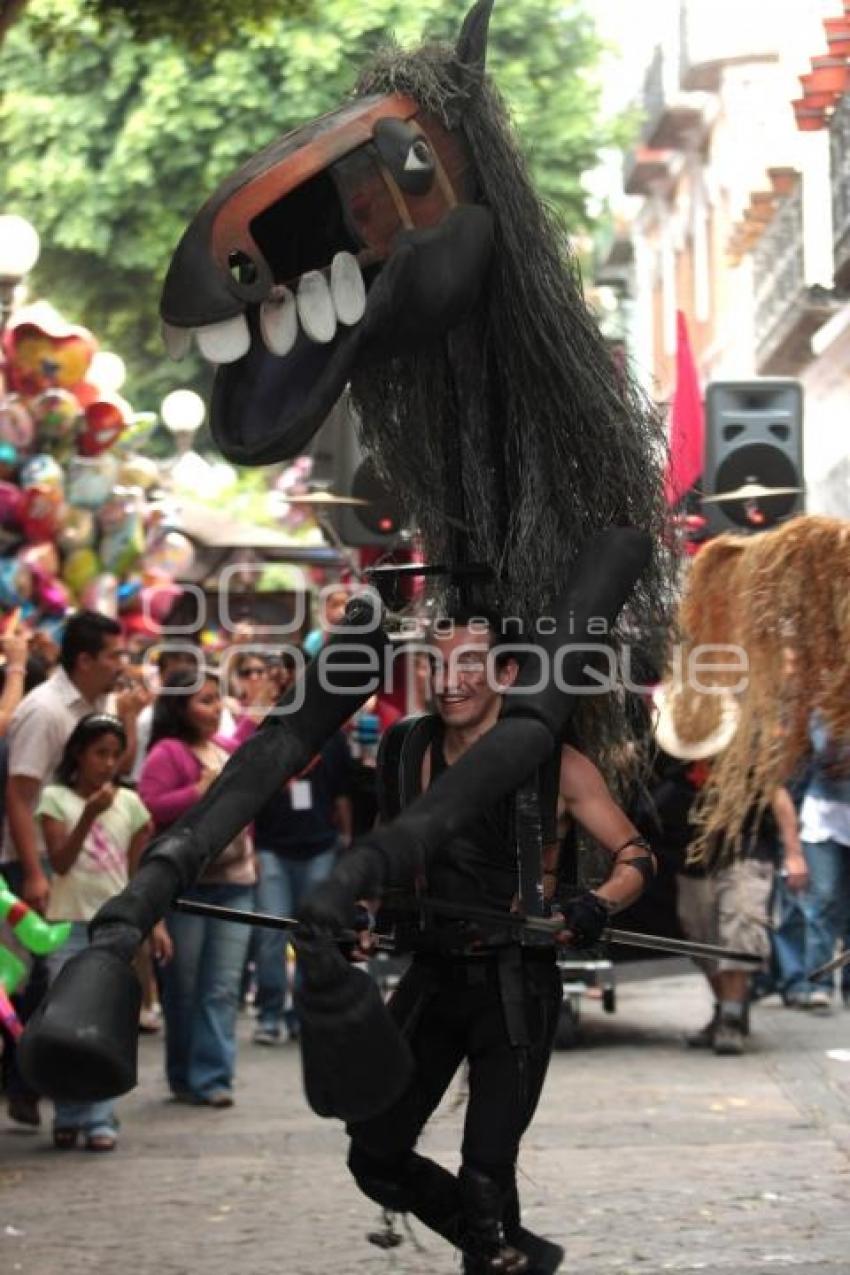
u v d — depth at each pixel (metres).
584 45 53.78
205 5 24.36
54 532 28.17
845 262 36.25
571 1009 20.88
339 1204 14.06
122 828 16.83
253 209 8.98
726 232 57.66
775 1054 20.19
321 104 49.81
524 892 9.67
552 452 10.03
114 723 16.55
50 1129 17.20
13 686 16.75
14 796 16.53
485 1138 9.64
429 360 10.19
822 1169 14.77
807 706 14.86
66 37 26.75
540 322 9.86
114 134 53.50
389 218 9.34
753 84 55.47
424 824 8.95
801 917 23.36
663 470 10.32
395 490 10.54
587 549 9.87
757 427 24.03
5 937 15.55
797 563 14.44
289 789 21.14
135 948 8.88
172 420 36.19
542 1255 9.96
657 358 70.94
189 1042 18.34
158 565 30.80
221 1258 12.60
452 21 48.47
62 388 27.94
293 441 9.09
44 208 53.62
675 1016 23.42
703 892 20.23
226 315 8.87
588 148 53.38
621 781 10.75
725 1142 15.84
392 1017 9.66
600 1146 15.73
